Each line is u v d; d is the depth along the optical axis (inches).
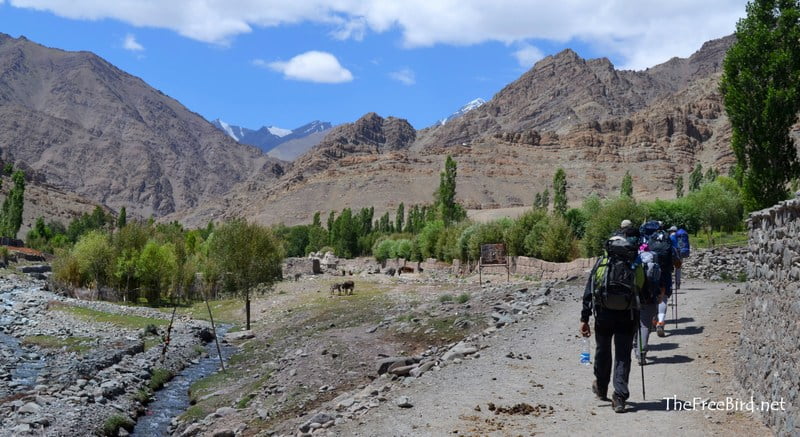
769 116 1013.8
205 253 2536.9
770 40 1015.6
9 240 3683.6
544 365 446.0
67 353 943.0
